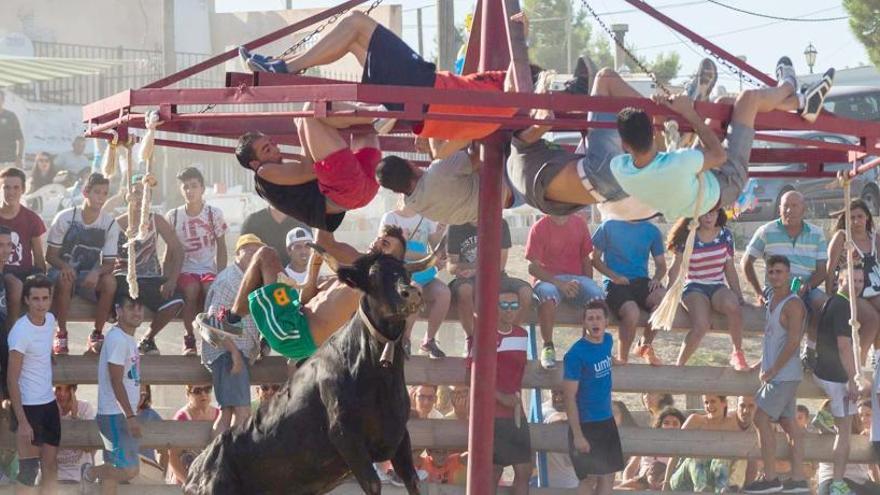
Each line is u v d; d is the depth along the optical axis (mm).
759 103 15352
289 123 18469
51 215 45312
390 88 14297
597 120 15781
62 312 23141
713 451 23688
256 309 16656
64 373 23031
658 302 23766
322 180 15477
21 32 58781
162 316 23312
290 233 23062
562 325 24453
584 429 22453
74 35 60156
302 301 17078
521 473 22906
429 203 17297
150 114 15344
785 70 15766
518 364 22734
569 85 16766
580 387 22484
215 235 24062
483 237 17156
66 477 23672
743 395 23875
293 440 16062
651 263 35500
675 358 35125
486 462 17422
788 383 23219
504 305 22812
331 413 15508
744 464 26266
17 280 22531
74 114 55062
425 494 22859
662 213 15750
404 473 16047
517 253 42156
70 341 37375
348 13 16250
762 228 24547
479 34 17812
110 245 23500
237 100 14883
